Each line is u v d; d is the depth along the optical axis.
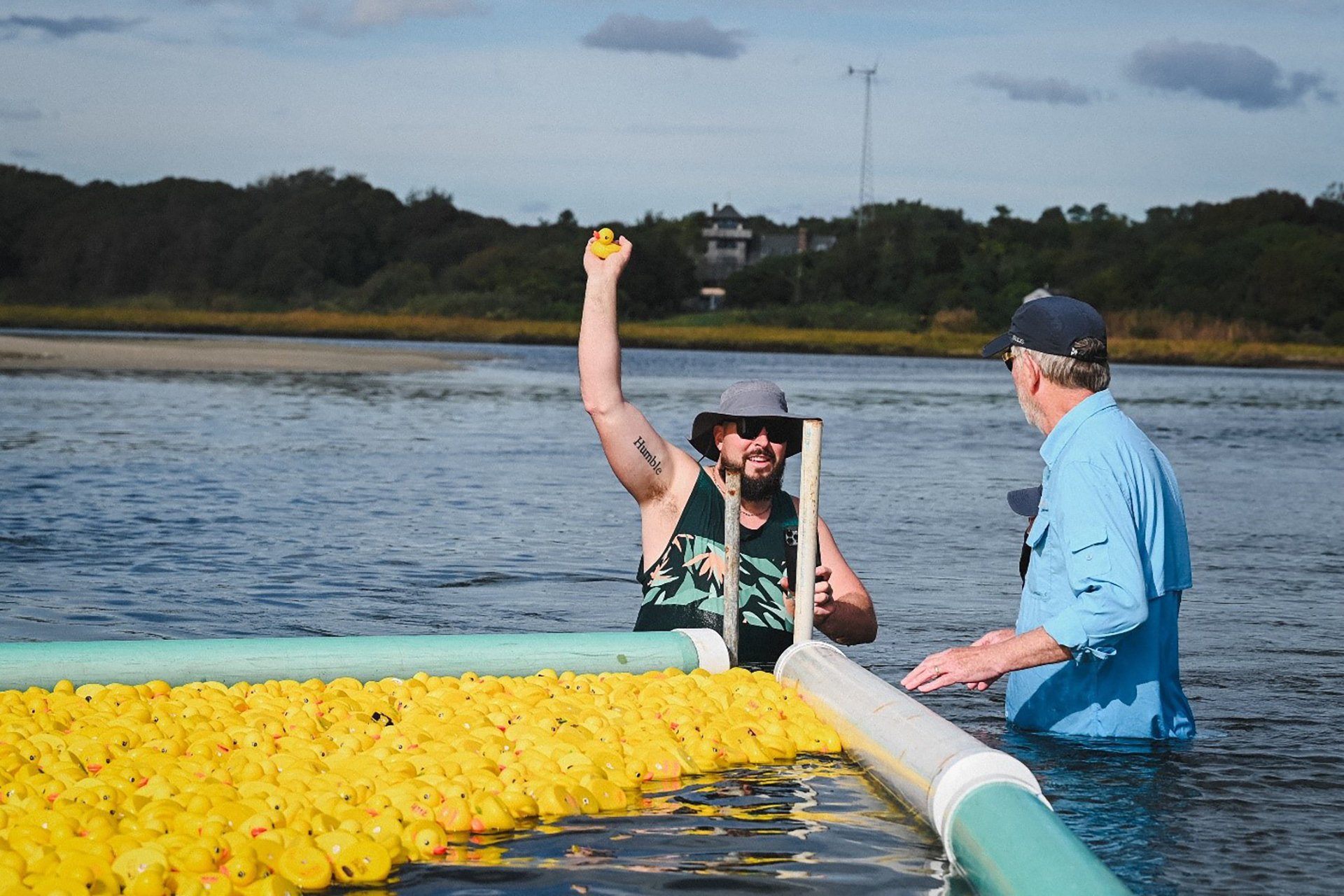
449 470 16.17
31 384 31.73
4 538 10.05
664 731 4.69
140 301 130.25
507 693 5.20
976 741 3.99
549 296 120.69
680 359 72.12
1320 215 121.31
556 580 9.02
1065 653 4.49
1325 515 13.39
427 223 140.62
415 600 8.17
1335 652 6.78
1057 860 3.21
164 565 9.12
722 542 5.97
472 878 3.51
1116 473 4.55
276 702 4.93
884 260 117.81
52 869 3.34
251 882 3.41
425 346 81.06
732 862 3.64
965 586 8.99
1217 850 3.72
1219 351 88.75
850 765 4.64
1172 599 4.85
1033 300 4.85
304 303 129.25
